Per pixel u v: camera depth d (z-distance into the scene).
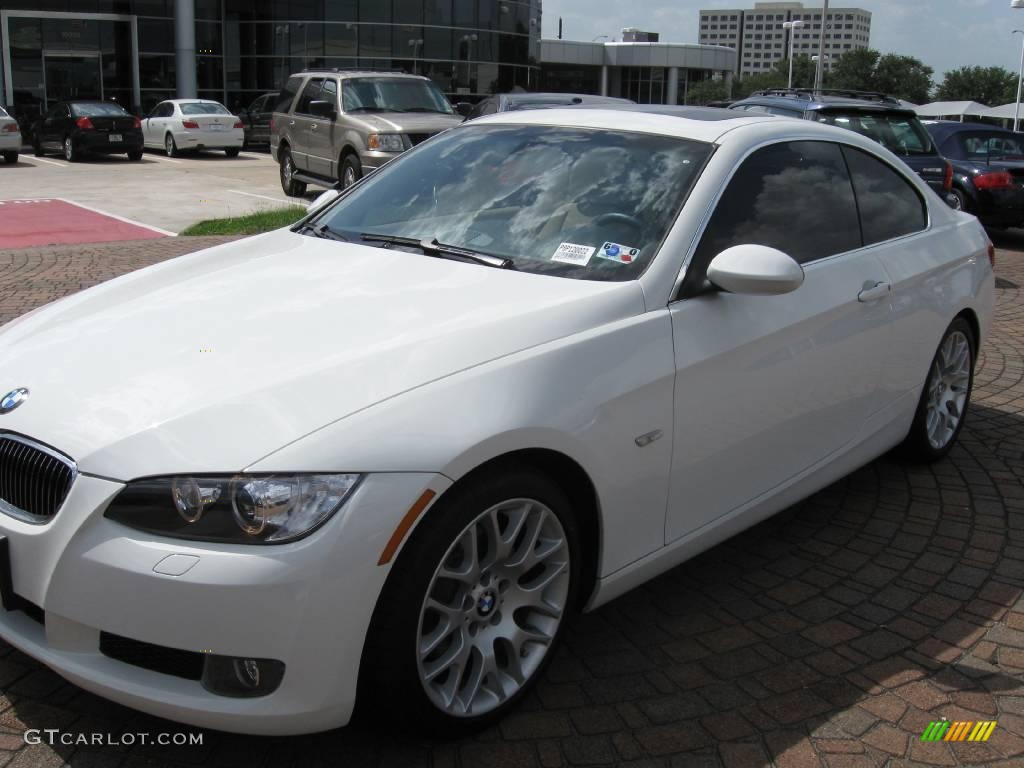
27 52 30.41
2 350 2.99
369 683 2.46
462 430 2.47
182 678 2.36
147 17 31.83
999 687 3.05
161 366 2.65
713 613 3.46
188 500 2.27
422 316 2.86
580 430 2.73
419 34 33.38
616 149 3.65
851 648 3.25
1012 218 12.78
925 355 4.43
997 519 4.31
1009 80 99.25
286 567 2.24
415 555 2.42
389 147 13.17
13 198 15.54
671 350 3.02
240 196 16.36
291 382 2.49
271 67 33.00
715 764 2.66
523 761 2.64
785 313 3.44
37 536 2.39
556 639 2.89
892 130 11.28
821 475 3.86
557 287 3.06
